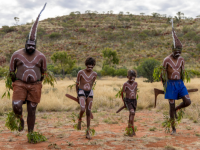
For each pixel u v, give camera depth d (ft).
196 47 255.29
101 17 494.59
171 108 16.26
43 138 13.62
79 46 290.15
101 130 17.20
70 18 481.46
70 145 12.53
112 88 48.65
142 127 18.47
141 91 41.83
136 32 358.43
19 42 301.02
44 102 29.01
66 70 128.98
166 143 12.83
